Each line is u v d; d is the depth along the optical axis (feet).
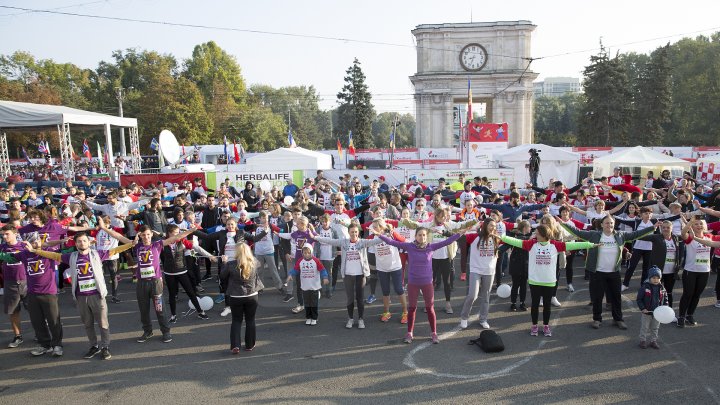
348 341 25.73
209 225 39.68
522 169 81.92
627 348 24.18
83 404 19.44
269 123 237.25
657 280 23.47
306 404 19.10
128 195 45.65
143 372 22.33
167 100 185.16
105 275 41.01
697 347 24.12
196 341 26.12
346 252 27.50
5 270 25.55
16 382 21.53
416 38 186.19
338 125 235.61
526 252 29.94
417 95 185.88
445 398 19.40
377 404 19.01
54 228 33.37
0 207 45.96
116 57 247.29
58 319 24.63
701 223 25.55
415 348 24.64
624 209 39.75
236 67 264.31
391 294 35.06
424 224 31.42
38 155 201.26
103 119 81.82
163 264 28.84
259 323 28.81
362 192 56.03
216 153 143.13
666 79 193.06
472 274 26.76
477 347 24.67
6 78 208.85
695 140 211.41
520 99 179.83
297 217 29.35
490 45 180.34
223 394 20.08
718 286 30.01
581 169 92.94
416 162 136.26
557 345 24.71
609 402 18.88
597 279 26.84
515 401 19.06
